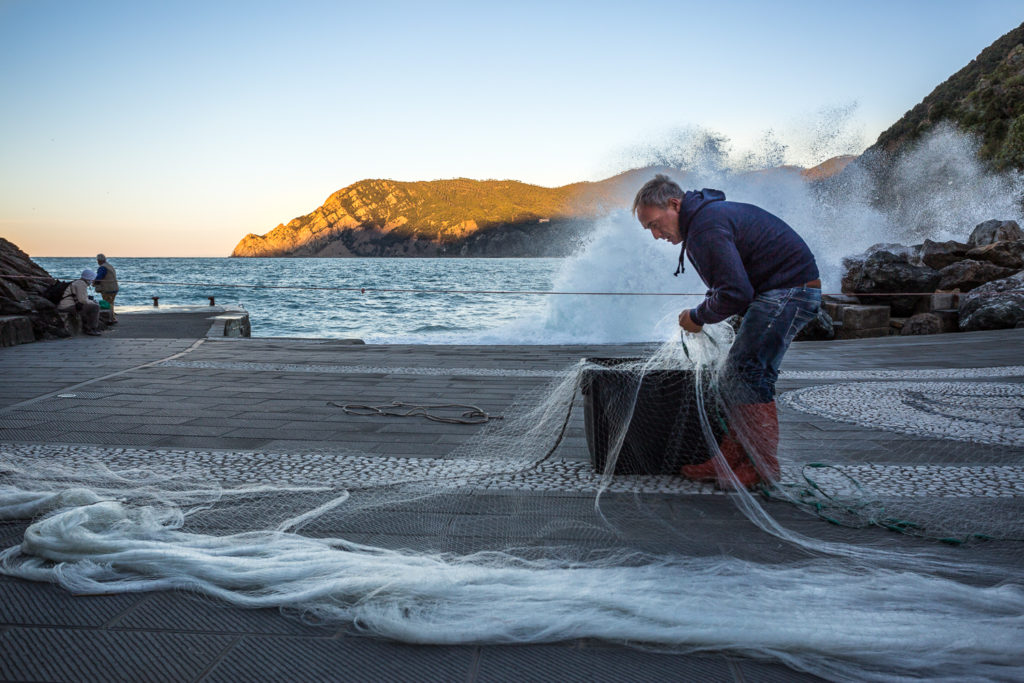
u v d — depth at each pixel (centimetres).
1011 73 4144
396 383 727
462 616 214
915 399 616
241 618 217
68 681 181
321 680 183
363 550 269
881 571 246
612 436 377
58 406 588
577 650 201
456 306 3738
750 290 328
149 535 275
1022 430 491
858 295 1363
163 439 470
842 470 387
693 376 363
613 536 287
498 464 405
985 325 1270
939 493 344
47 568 247
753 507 324
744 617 209
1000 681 183
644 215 355
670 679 185
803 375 783
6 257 1409
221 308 2230
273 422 529
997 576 246
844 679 185
